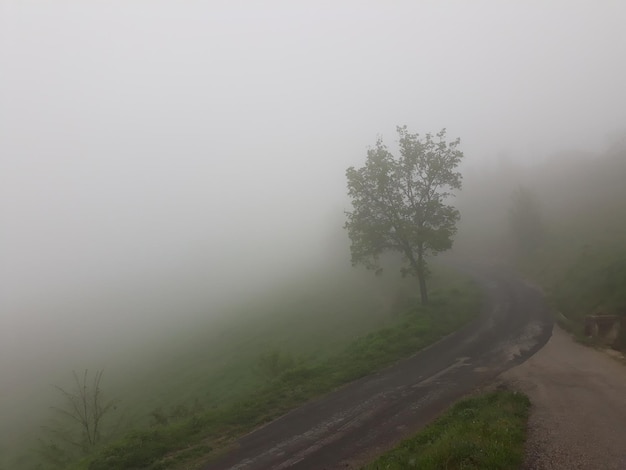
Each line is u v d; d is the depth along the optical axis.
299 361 27.28
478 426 11.99
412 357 24.25
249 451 14.48
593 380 16.56
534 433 11.94
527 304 34.66
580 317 27.27
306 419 16.83
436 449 10.52
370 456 12.45
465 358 22.67
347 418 16.20
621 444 10.74
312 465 12.54
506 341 25.16
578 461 10.05
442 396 17.06
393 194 34.84
